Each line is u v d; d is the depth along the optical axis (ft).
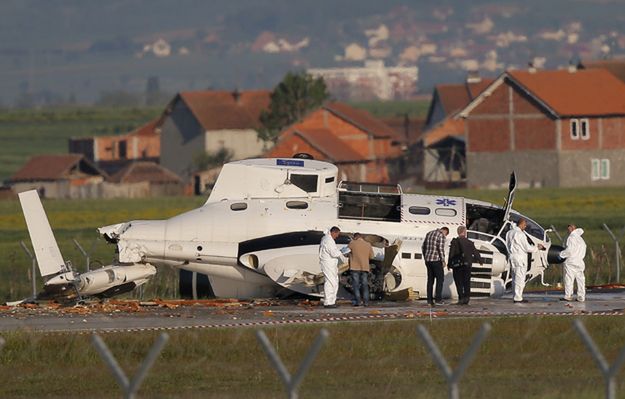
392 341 288.30
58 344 288.10
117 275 377.30
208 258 383.65
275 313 342.23
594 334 296.10
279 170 390.21
